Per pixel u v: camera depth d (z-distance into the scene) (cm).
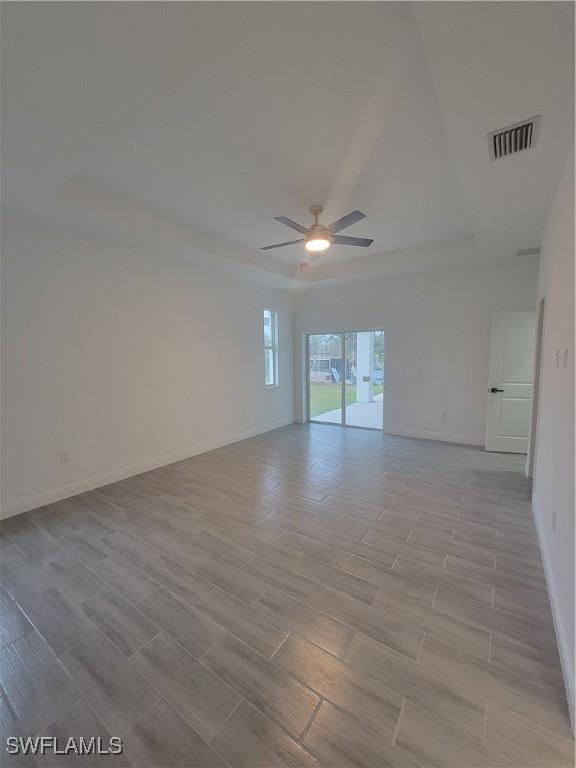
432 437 545
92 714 137
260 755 123
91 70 161
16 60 151
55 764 121
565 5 118
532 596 198
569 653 144
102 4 130
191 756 123
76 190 280
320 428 641
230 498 334
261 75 171
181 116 201
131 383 398
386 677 150
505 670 152
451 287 508
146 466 415
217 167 261
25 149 212
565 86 156
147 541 261
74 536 269
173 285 442
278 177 276
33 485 318
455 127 186
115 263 377
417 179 281
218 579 217
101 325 367
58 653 165
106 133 212
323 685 147
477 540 256
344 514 299
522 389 455
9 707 141
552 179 237
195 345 476
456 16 123
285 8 137
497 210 291
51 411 330
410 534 266
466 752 121
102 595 204
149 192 301
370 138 227
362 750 123
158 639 172
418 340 543
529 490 345
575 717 125
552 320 254
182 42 150
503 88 158
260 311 593
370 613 187
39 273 318
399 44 155
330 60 163
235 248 442
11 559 241
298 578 216
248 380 572
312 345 684
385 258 498
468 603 193
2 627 181
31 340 314
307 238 323
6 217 296
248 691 145
